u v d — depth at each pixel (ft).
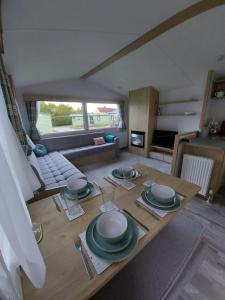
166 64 9.22
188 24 5.78
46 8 4.12
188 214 6.36
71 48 7.25
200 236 4.33
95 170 11.69
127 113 17.37
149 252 3.73
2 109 2.19
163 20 5.63
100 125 16.25
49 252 2.22
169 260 3.55
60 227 2.68
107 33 6.39
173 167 8.08
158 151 14.56
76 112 14.37
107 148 13.98
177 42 6.98
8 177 1.33
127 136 18.01
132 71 11.02
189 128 12.57
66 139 13.15
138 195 3.54
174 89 12.98
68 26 5.32
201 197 7.57
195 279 3.91
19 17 4.17
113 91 16.06
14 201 1.37
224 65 7.66
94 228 2.55
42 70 9.14
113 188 3.85
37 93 11.84
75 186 3.70
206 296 3.58
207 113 8.93
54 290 1.77
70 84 13.28
